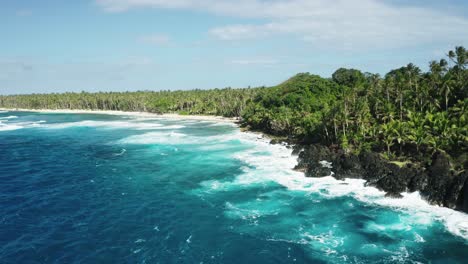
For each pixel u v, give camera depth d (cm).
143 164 9131
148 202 6412
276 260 4434
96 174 8281
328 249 4672
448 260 4359
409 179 6594
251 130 14425
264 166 8656
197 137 13275
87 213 5922
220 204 6256
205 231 5228
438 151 7006
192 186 7269
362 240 4881
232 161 9231
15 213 5912
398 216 5606
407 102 9006
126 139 13225
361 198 6400
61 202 6431
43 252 4641
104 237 5059
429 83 9000
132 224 5484
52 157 10181
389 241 4834
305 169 8194
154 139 13038
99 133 15150
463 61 8938
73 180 7800
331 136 9619
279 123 12300
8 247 4762
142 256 4544
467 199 5600
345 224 5375
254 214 5809
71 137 14100
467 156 6625
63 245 4825
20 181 7750
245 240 4947
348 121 9138
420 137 7312
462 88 8300
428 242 4784
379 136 8431
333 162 8081
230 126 16375
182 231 5234
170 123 18500
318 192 6756
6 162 9569
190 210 6012
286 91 15550
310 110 12044
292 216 5700
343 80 15825
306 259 4441
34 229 5319
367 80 13262
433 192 6116
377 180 7075
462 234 4969
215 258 4491
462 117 7219
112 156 10181
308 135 10475
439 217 5531
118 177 8000
